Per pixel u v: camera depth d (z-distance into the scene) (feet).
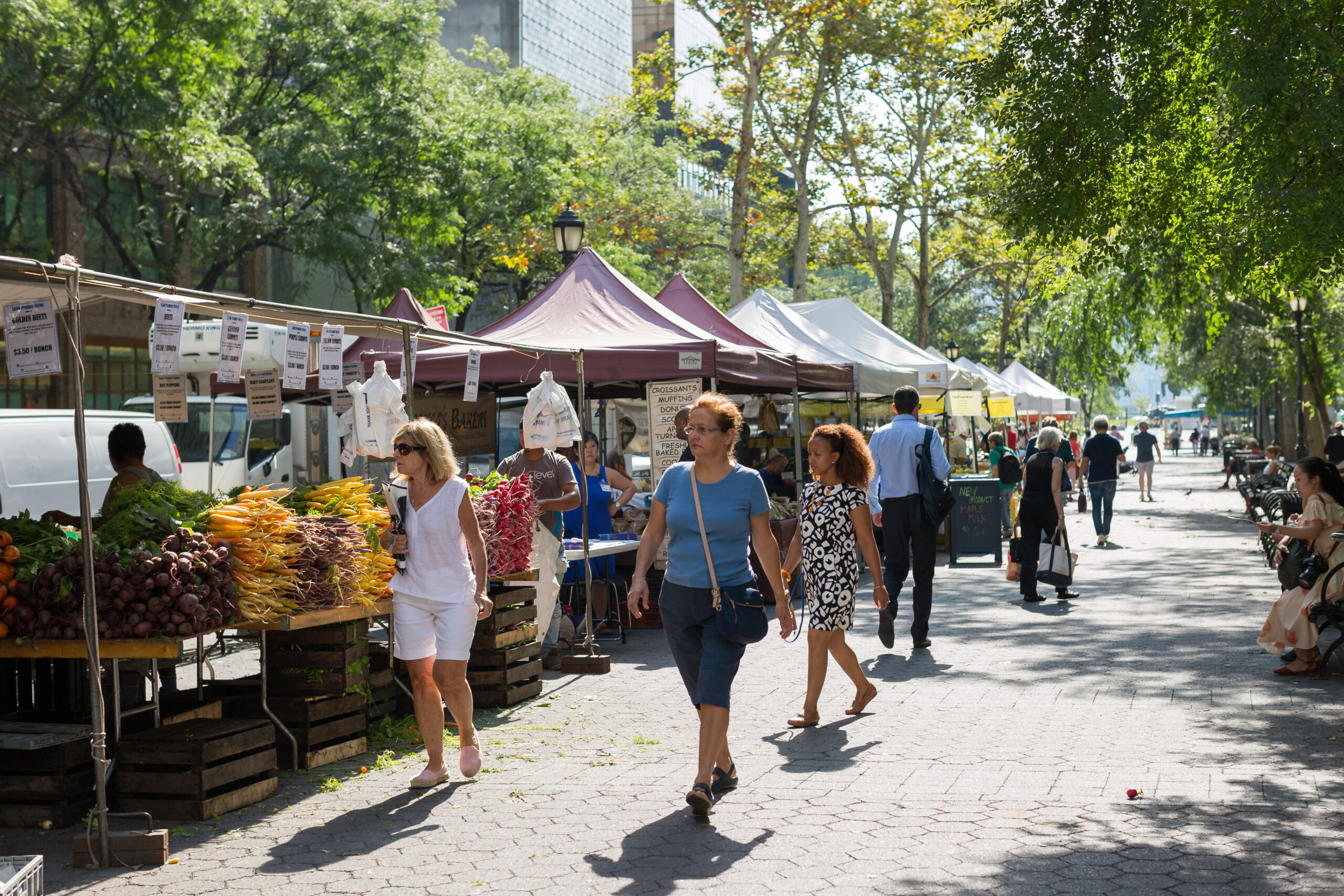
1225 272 52.11
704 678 18.11
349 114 98.27
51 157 92.38
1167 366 127.54
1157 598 42.55
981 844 16.42
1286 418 131.64
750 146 87.92
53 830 17.97
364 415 25.48
